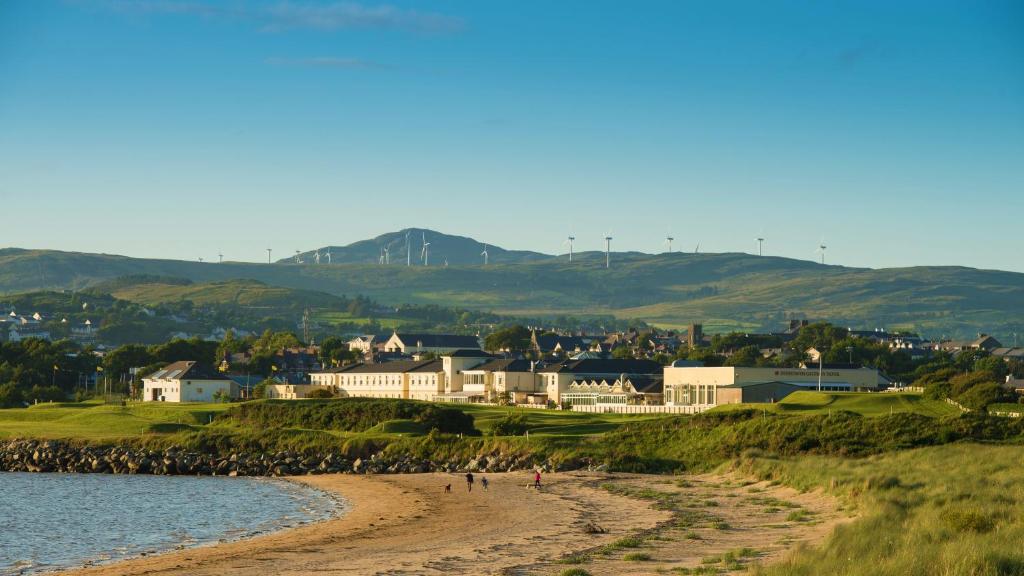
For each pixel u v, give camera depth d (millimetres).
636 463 129625
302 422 186250
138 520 95688
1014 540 51312
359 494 114688
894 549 51062
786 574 48000
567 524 81125
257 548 74438
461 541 73750
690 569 54750
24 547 79750
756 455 119812
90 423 188750
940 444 125062
